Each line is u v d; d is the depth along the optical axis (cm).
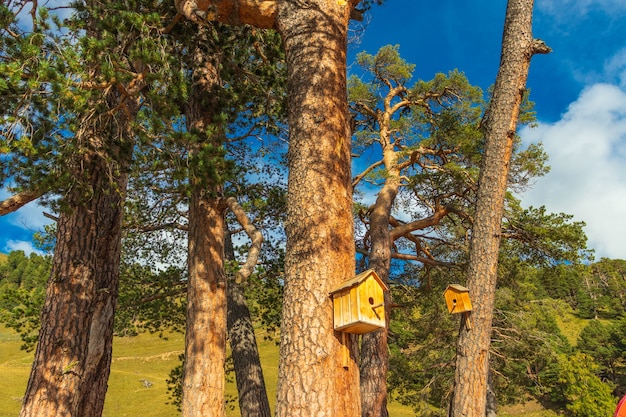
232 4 518
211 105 712
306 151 442
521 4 659
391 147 1234
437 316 1536
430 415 1806
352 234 429
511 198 992
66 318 611
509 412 3634
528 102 1093
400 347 1769
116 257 756
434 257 1345
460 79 1223
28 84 456
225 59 752
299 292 389
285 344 379
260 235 507
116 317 1112
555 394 3756
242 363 941
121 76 518
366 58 1305
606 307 5941
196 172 569
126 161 654
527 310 1569
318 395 345
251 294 1133
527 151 1062
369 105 1321
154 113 546
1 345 4850
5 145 446
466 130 1020
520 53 648
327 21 498
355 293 364
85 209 661
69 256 639
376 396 880
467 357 595
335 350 364
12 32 520
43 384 573
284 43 513
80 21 564
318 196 421
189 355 580
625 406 400
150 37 564
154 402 3197
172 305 1139
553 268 984
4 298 864
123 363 4516
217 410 559
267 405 905
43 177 509
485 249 626
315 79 469
